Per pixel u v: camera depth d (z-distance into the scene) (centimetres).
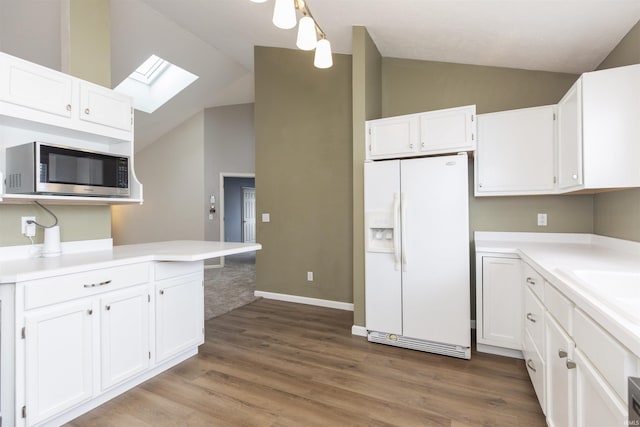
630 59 213
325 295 399
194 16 347
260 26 362
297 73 417
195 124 654
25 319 156
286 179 423
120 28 353
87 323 182
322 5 269
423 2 236
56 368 168
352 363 248
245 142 673
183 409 190
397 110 346
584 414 120
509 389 210
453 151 264
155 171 681
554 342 155
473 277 313
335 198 396
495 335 256
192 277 255
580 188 204
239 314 367
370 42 313
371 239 288
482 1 216
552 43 247
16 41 321
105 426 175
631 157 188
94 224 247
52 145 194
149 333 219
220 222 662
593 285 126
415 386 214
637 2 187
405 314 273
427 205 264
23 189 194
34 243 213
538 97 296
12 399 154
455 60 319
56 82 201
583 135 196
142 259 213
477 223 311
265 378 225
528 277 212
